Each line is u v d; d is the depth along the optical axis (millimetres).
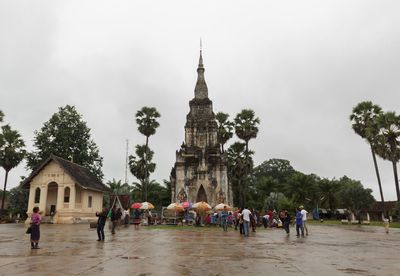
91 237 20188
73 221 39875
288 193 79750
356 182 73938
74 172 42781
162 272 8742
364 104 49594
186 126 63625
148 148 56875
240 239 19688
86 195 43562
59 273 8469
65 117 57281
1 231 26297
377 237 22438
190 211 43344
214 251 13492
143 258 11320
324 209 86750
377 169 44625
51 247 14695
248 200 72938
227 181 60531
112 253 12602
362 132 49094
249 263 10375
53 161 42219
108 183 74125
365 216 78250
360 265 10156
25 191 57469
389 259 11562
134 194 71125
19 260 10719
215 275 8406
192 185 59594
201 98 66375
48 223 39688
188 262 10508
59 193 41125
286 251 13695
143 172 55781
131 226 36031
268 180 81500
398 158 43125
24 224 40594
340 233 26719
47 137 55750
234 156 59812
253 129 52188
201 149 60750
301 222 22516
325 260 11156
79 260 10750
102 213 17984
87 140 58562
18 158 50188
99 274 8383
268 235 23484
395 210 52062
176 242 17359
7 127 51438
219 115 62969
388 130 43438
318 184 80375
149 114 55844
